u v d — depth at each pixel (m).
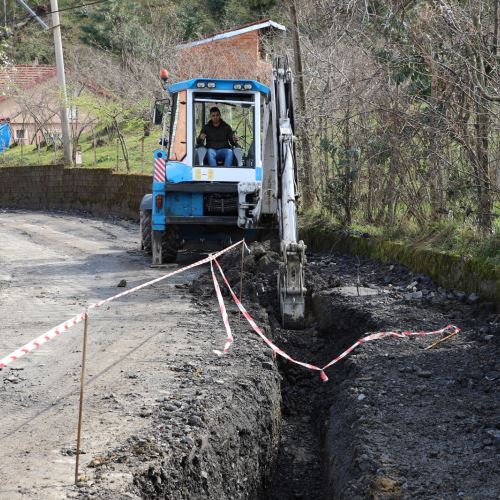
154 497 5.26
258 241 15.30
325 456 7.03
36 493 5.04
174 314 10.55
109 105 30.88
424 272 11.59
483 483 5.45
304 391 8.96
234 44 27.62
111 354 8.54
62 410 6.73
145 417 6.46
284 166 11.46
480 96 10.84
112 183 28.94
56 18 32.16
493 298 9.88
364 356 8.37
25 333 9.66
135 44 35.34
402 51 12.64
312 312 11.07
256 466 6.76
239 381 7.47
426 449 6.04
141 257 16.75
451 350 8.44
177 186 14.77
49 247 18.80
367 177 14.73
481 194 11.35
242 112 15.24
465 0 12.61
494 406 6.84
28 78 43.22
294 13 16.33
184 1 39.09
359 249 13.83
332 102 14.93
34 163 37.62
